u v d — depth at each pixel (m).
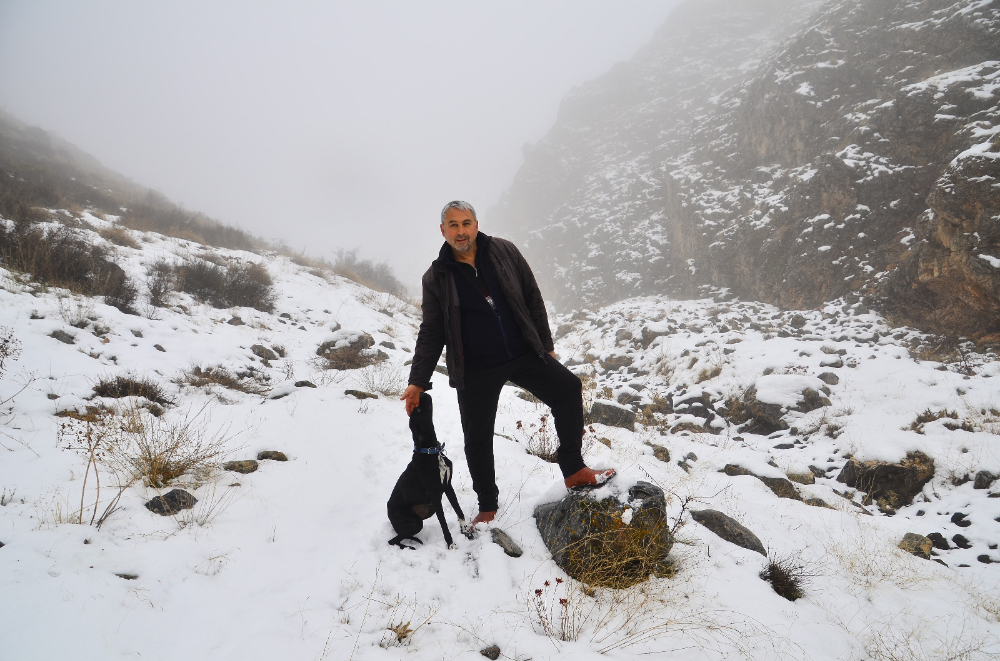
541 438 5.35
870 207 14.30
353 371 8.84
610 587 2.94
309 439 4.97
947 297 10.70
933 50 15.74
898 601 3.52
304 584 2.78
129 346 7.86
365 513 3.66
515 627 2.55
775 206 16.80
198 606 2.46
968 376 8.44
